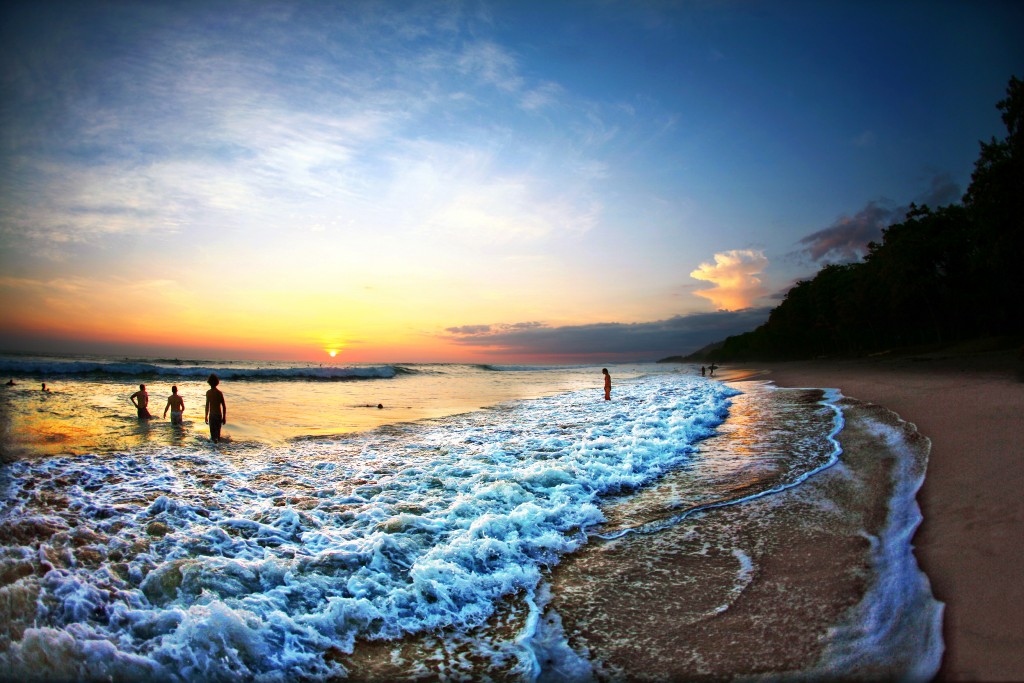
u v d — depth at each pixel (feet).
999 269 96.89
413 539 18.43
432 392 95.30
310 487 25.22
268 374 131.75
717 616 13.67
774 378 112.98
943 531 17.15
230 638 12.14
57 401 61.52
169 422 47.19
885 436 33.65
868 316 190.39
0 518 18.60
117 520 19.19
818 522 19.74
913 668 10.77
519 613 14.53
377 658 12.45
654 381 127.44
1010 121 78.69
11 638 11.65
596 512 22.08
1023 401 37.37
